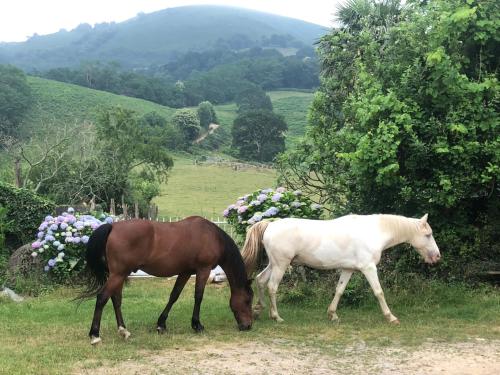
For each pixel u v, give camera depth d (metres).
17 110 62.47
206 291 10.49
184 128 81.62
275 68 144.25
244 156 72.19
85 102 87.00
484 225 10.05
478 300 8.78
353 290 8.86
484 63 9.46
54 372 5.50
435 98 8.90
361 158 8.92
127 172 24.89
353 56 14.38
